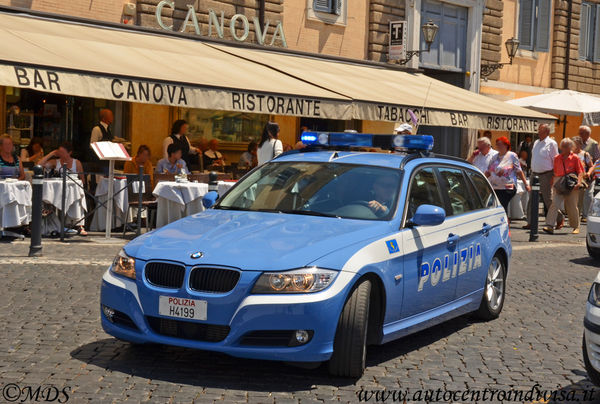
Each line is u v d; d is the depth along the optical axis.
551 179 16.33
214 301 5.08
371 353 6.22
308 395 5.04
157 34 15.58
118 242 11.57
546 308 8.34
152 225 13.15
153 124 16.19
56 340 6.11
